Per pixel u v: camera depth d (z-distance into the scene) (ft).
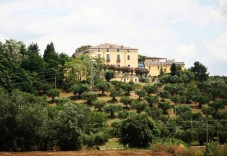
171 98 378.94
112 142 259.19
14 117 197.88
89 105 363.56
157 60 616.80
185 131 263.08
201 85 445.37
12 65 394.73
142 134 239.71
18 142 199.21
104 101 369.71
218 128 277.64
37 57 460.14
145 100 374.22
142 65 561.02
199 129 269.23
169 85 423.64
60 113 209.26
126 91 395.75
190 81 486.38
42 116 205.67
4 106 197.98
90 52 521.65
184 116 316.60
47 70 440.04
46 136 203.72
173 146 179.32
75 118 208.64
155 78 503.61
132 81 444.14
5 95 205.46
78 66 444.55
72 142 207.21
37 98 305.73
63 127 206.28
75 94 388.37
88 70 442.09
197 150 156.66
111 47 530.27
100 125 290.35
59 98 369.50
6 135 196.13
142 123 246.88
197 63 536.01
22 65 442.50
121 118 319.27
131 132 242.58
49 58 493.36
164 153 172.76
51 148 206.08
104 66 484.33
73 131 206.28
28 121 199.31
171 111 358.64
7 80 362.74
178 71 508.53
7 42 473.26
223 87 437.58
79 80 437.99
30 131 199.93
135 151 186.09
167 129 281.74
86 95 367.04
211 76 579.07
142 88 412.57
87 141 235.61
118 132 273.95
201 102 374.22
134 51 536.42
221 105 361.92
